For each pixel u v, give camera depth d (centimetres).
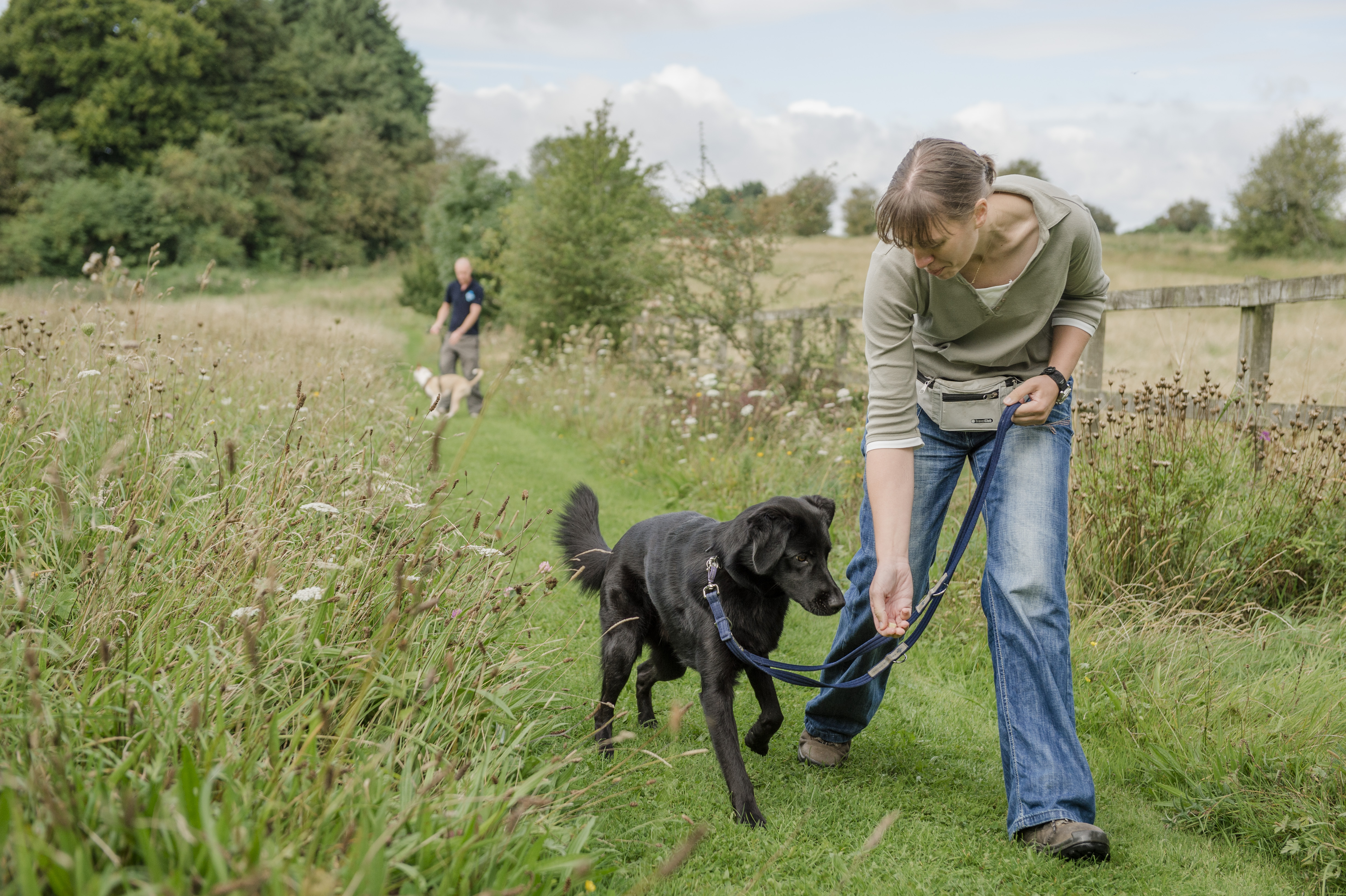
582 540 371
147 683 192
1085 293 262
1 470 315
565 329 1488
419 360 1354
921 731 330
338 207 5488
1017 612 249
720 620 276
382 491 323
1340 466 412
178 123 4962
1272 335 536
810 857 239
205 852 149
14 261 3828
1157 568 399
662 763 289
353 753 228
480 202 2652
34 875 129
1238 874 239
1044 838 243
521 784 202
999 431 255
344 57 6581
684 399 909
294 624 252
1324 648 353
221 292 3788
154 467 349
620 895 213
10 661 208
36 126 4881
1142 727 311
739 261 981
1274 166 3791
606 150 1553
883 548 253
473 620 279
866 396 776
